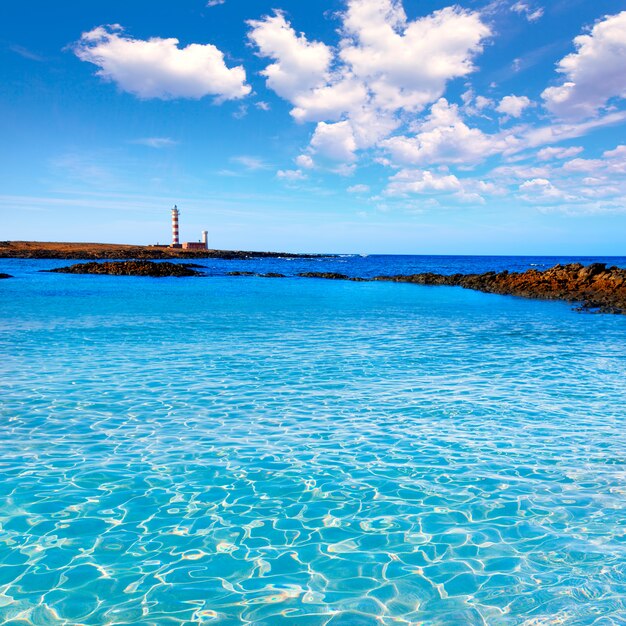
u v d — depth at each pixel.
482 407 9.80
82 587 4.50
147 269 69.44
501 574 4.65
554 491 6.29
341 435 8.30
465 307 29.70
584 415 9.31
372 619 4.09
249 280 61.94
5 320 22.03
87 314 24.58
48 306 28.22
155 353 15.02
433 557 4.95
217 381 11.78
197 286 48.72
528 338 18.27
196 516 5.74
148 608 4.24
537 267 114.56
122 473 6.81
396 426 8.75
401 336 18.69
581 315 25.56
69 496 6.16
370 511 5.86
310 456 7.43
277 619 4.10
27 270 73.12
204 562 4.89
